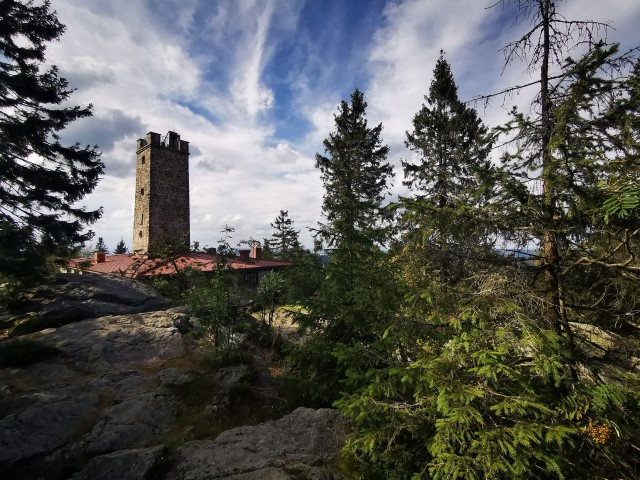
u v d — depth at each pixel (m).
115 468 4.14
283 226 46.66
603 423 2.62
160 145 25.97
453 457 2.53
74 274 13.73
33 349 7.93
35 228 12.88
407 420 3.17
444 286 3.60
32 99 13.45
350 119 25.77
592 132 3.10
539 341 2.70
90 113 14.77
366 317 5.53
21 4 13.34
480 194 3.60
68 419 5.64
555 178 3.12
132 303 12.65
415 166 20.28
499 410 2.63
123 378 7.37
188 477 3.99
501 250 3.79
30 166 13.30
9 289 11.67
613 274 3.28
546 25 3.82
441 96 19.56
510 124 3.66
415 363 3.27
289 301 9.77
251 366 8.23
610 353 3.36
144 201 25.86
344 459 3.99
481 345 3.06
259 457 4.27
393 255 5.07
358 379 4.32
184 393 6.68
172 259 16.30
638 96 2.68
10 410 5.61
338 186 25.33
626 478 2.50
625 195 2.46
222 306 8.80
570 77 3.24
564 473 2.50
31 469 4.59
